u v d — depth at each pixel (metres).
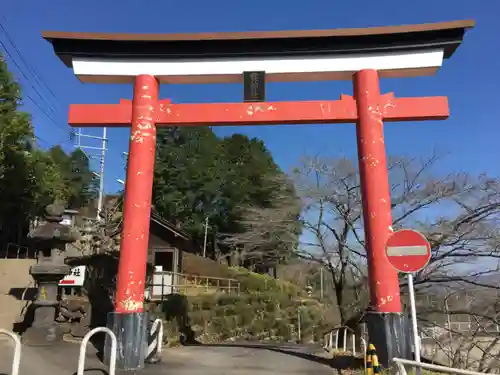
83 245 22.36
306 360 11.10
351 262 18.91
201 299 20.67
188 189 38.16
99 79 10.62
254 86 10.28
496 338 13.38
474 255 15.48
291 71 10.35
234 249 35.78
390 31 9.91
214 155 40.38
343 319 19.05
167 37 10.09
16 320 12.74
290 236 20.39
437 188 16.61
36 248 11.32
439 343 14.73
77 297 13.81
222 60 10.45
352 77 10.48
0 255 29.08
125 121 10.18
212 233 38.06
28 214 26.91
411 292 6.36
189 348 13.28
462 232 15.54
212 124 10.34
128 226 9.45
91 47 10.34
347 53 10.30
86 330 12.36
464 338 14.12
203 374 8.77
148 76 10.35
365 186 9.63
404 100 9.97
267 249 24.45
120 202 35.06
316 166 19.28
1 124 19.27
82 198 48.97
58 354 9.51
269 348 14.03
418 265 6.39
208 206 38.19
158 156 39.91
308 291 34.28
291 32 10.07
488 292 15.65
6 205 24.66
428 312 16.11
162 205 37.22
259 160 39.75
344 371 9.47
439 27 9.79
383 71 10.28
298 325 26.30
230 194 37.31
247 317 23.33
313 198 18.84
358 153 9.98
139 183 9.67
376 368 7.42
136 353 8.81
